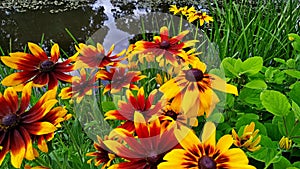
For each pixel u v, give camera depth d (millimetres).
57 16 2992
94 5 3061
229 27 1086
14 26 2875
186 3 2721
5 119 357
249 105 538
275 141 445
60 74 435
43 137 360
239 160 337
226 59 529
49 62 434
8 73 939
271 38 1042
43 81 425
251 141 406
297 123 434
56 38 2584
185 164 332
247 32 1146
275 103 431
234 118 547
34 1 3281
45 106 372
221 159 340
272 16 1239
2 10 3195
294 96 482
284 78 579
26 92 388
